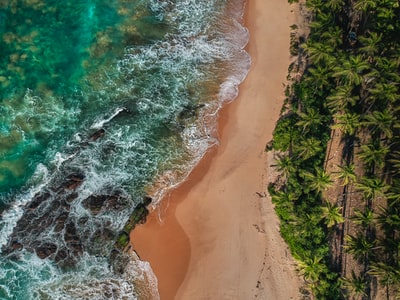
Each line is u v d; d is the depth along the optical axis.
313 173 45.47
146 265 46.72
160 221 47.38
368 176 45.62
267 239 46.72
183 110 49.84
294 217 44.50
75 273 46.72
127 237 47.00
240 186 47.84
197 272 46.59
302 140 44.91
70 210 47.81
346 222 46.25
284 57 50.12
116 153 49.19
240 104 49.44
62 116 50.38
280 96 49.22
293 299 45.47
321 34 46.03
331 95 45.12
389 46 45.34
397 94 43.16
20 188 48.94
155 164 48.75
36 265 46.97
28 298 46.16
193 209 47.56
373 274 42.72
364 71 45.81
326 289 43.84
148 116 50.09
